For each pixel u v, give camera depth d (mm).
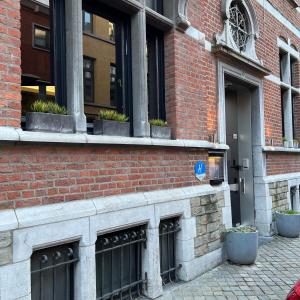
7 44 2953
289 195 8375
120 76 4340
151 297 4145
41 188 3152
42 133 3137
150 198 4207
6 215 2859
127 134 4113
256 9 7473
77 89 3537
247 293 4320
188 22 4941
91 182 3605
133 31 4348
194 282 4672
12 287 2838
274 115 8062
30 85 3396
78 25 3580
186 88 5000
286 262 5504
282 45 8742
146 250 4215
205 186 5262
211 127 5668
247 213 7379
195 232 4918
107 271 3898
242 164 7492
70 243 3465
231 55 5996
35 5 3461
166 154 4594
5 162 2900
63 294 3439
